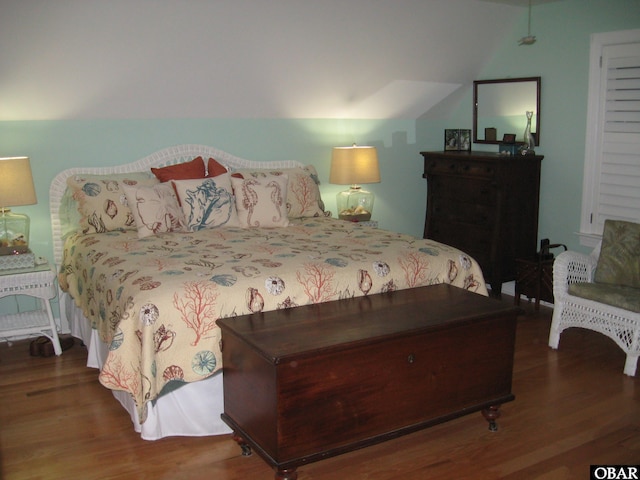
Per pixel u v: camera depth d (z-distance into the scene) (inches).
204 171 155.0
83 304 125.3
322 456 86.6
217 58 150.4
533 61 177.3
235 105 168.2
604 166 161.9
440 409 98.2
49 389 120.0
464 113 204.2
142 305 92.0
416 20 161.5
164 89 153.9
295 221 158.1
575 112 167.3
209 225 142.4
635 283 134.2
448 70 186.7
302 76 166.7
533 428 104.8
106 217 140.6
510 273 177.3
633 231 137.3
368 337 87.4
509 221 173.5
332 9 146.9
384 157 201.6
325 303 103.7
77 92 144.8
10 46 127.2
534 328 156.0
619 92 155.9
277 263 108.5
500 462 94.2
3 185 129.6
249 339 86.5
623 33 152.7
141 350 91.2
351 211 182.7
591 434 102.3
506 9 173.2
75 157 152.6
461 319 96.3
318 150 189.2
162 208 137.1
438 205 194.5
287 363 80.8
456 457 95.8
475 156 174.9
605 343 145.4
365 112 191.5
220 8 136.4
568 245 174.1
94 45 134.6
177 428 100.1
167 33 138.3
